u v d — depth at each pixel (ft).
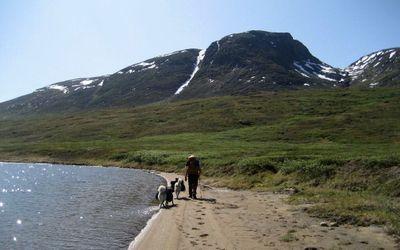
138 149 261.24
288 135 273.13
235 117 368.68
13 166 239.91
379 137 234.17
